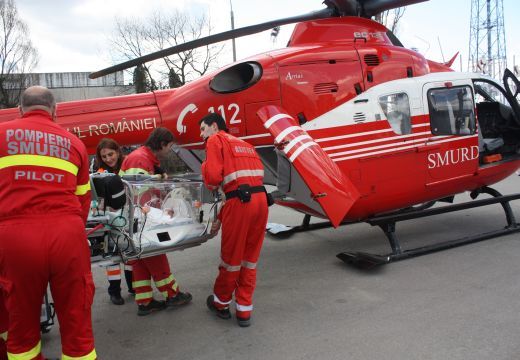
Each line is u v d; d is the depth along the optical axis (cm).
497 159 561
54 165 229
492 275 433
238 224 326
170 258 530
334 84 469
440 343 302
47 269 223
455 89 529
